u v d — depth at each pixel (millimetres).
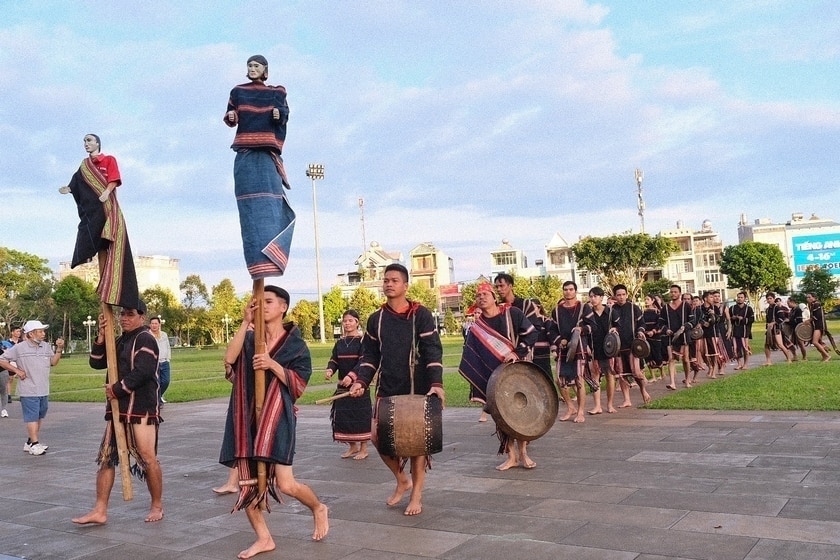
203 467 8938
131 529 6188
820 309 18359
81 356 67938
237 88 5309
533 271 93312
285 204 5445
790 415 10250
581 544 5152
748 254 72812
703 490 6434
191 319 88125
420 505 6254
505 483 7156
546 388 7754
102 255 6336
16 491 8000
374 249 112750
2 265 76125
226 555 5398
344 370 9070
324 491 7289
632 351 12023
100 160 6340
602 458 8055
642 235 56375
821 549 4805
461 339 65500
